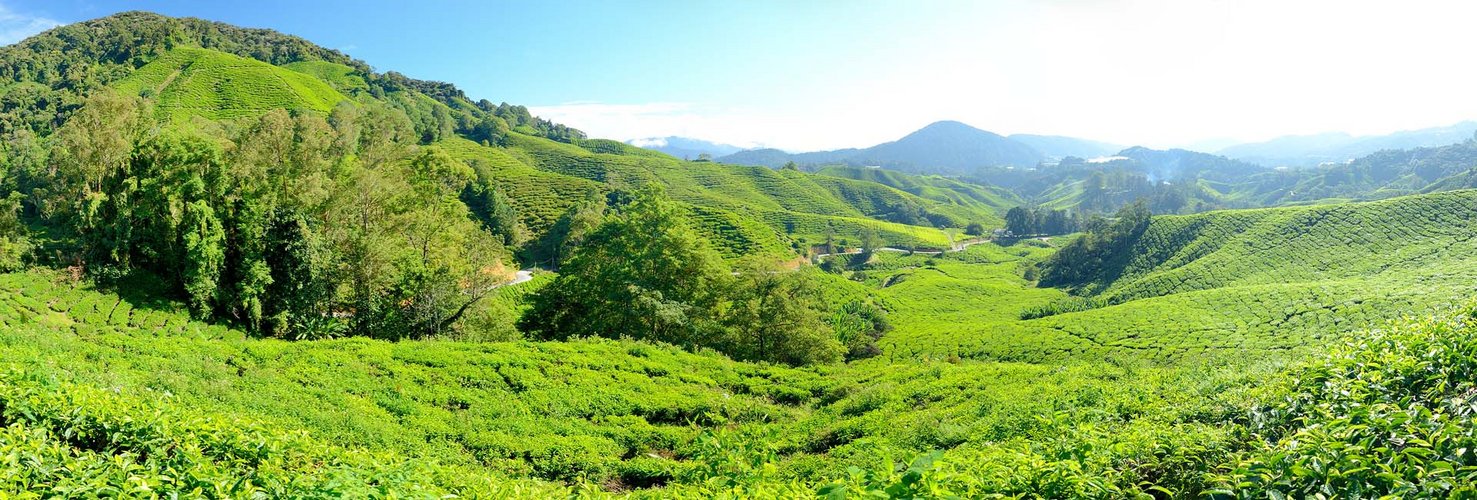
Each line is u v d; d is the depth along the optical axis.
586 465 22.19
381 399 27.11
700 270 57.97
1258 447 9.04
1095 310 105.94
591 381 32.59
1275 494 7.12
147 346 28.72
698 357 40.00
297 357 31.20
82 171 51.12
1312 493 7.15
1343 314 76.88
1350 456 7.14
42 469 9.25
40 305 42.72
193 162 48.94
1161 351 78.38
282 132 59.50
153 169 50.19
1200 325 87.19
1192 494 9.32
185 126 62.72
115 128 51.84
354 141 73.62
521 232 121.62
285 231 50.84
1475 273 86.19
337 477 10.30
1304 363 14.09
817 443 24.58
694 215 136.62
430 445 22.80
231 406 22.52
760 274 58.28
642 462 22.66
